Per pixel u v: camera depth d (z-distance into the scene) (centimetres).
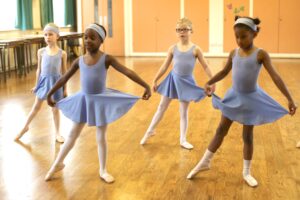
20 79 777
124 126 434
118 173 303
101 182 286
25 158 338
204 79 748
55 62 364
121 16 1177
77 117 275
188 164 321
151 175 299
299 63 983
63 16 1166
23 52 845
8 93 630
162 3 1149
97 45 266
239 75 264
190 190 272
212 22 1130
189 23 346
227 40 1130
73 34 1018
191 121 454
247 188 275
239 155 340
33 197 263
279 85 254
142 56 1178
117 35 1188
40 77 375
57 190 274
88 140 382
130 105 270
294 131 411
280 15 1095
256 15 1105
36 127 434
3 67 763
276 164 320
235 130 411
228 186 278
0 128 430
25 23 931
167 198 261
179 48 349
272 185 280
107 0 1171
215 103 280
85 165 319
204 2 1125
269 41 1112
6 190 274
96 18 1182
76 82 736
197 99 343
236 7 1110
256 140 382
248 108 265
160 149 359
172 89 353
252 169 309
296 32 1095
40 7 1034
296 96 591
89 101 272
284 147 361
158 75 359
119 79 756
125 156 340
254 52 259
